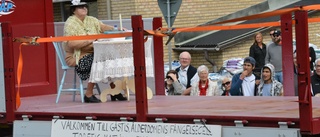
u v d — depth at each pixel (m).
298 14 5.43
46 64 9.58
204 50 18.75
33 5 9.49
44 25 9.59
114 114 6.41
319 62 8.82
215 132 5.82
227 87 9.08
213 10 19.94
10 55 7.05
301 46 5.43
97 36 7.25
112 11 19.42
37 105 7.76
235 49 18.77
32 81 9.38
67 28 8.08
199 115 5.94
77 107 7.33
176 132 6.03
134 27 6.32
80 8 8.20
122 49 7.56
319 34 18.23
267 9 19.69
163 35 6.86
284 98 7.54
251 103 7.04
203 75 8.59
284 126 5.50
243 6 20.05
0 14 9.12
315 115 5.79
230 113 6.04
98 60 7.59
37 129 6.89
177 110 6.53
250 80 8.62
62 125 6.68
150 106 7.07
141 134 6.23
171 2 11.62
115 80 8.02
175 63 15.08
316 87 8.84
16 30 9.20
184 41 19.27
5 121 7.16
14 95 7.08
